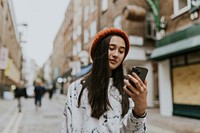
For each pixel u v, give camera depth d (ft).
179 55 37.58
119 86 5.35
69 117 5.29
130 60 56.54
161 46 41.09
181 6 38.63
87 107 5.17
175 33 37.40
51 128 29.50
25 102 86.22
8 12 87.81
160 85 42.75
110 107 5.11
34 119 38.11
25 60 311.27
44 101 94.58
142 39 56.95
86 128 5.05
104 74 5.24
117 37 5.39
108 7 71.20
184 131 26.17
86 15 102.01
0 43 72.49
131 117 4.87
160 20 43.34
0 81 89.30
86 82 5.37
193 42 32.53
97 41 5.48
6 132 26.07
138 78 4.64
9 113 44.98
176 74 40.42
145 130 5.05
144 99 4.70
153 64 60.80
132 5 54.19
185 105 38.09
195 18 35.32
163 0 43.11
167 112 40.91
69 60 136.26
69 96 5.43
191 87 37.04
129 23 56.13
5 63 60.64
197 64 35.83
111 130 4.98
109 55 5.31
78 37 120.57
